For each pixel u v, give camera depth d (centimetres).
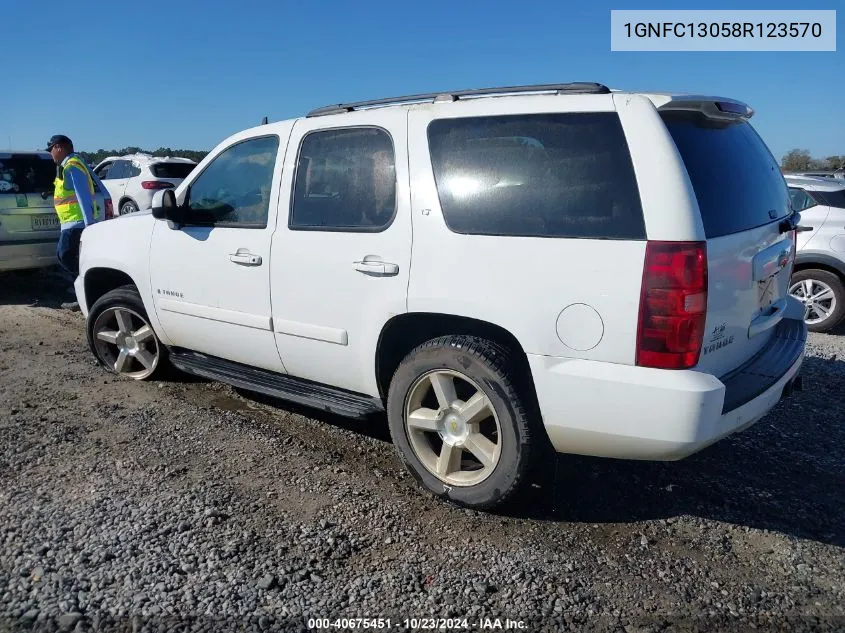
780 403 511
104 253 526
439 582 291
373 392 387
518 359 334
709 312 298
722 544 326
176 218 459
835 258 755
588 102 315
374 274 364
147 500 348
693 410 288
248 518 336
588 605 280
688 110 314
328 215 388
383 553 312
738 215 331
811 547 326
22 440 419
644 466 404
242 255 426
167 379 543
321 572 295
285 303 408
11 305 852
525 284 316
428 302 344
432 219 344
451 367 342
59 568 291
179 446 418
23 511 335
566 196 312
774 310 380
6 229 862
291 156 409
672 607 280
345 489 370
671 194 290
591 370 304
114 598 273
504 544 322
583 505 359
